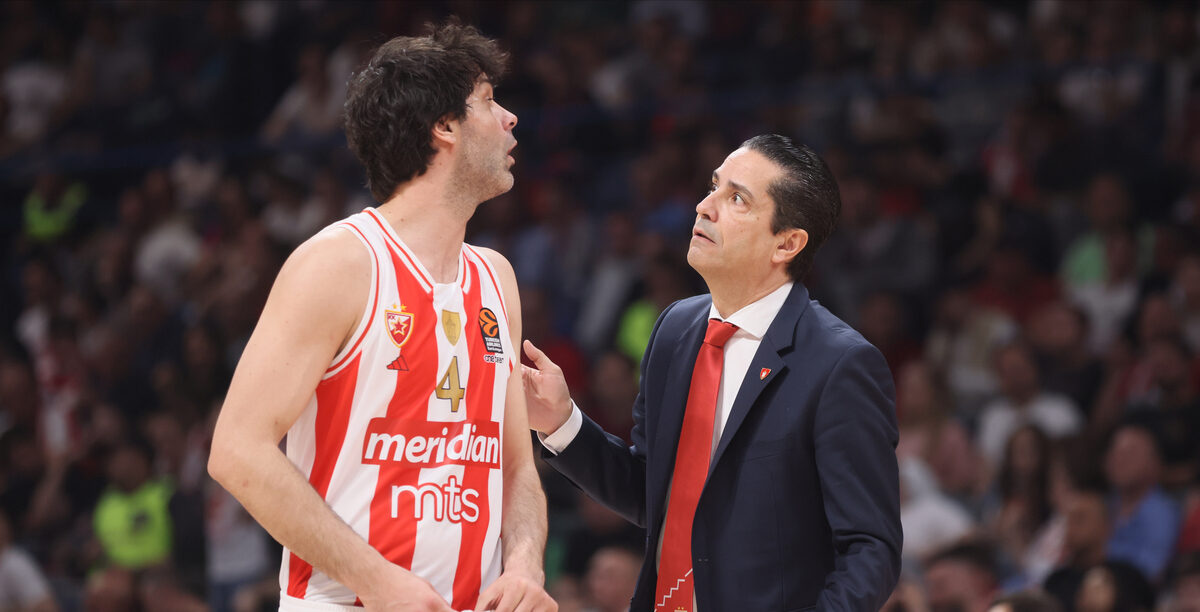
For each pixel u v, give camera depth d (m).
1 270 30.86
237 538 20.47
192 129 30.83
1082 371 19.23
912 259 22.41
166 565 19.62
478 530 7.61
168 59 33.31
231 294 25.27
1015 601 10.49
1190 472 16.52
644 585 8.60
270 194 27.75
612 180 26.52
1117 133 22.61
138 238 28.84
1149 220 22.08
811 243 8.58
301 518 7.00
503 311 8.05
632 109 26.23
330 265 7.27
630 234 23.88
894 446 8.23
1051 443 16.84
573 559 17.30
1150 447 16.14
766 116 25.20
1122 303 20.58
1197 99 22.33
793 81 26.11
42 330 28.50
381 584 7.04
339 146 28.25
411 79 7.65
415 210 7.71
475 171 7.77
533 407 8.88
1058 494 16.53
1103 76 23.08
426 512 7.40
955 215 22.92
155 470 22.02
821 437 8.07
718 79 26.62
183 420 22.33
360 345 7.32
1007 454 17.16
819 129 24.70
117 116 32.12
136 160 30.44
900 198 23.31
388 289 7.42
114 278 28.47
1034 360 19.09
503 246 25.28
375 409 7.33
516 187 26.28
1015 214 22.06
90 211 30.83
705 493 8.27
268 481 6.98
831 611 7.57
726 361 8.62
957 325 20.88
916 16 25.67
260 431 7.06
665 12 29.45
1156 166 22.23
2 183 31.83
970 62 24.33
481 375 7.73
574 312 24.11
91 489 23.17
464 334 7.68
